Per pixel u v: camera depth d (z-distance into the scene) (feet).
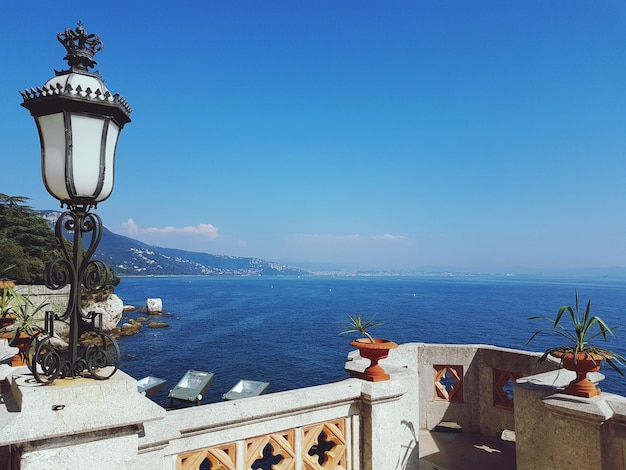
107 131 8.31
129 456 7.70
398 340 200.64
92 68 8.89
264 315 311.47
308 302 437.58
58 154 8.02
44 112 7.98
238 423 11.49
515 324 260.21
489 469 19.20
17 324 18.22
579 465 13.42
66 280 8.20
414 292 648.38
